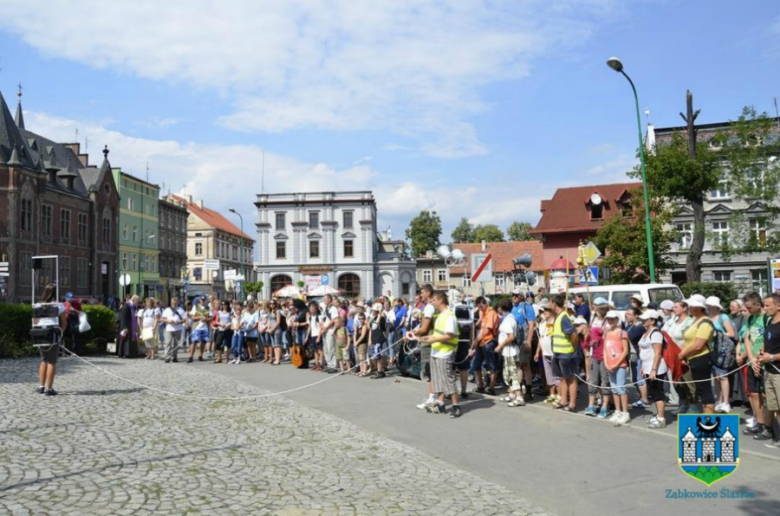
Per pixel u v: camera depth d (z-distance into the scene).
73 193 60.78
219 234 102.94
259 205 78.12
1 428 8.54
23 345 19.77
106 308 23.62
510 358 11.47
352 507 5.73
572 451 8.03
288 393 12.95
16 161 50.59
